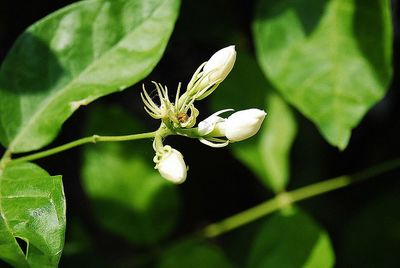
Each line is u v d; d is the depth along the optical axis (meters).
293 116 0.52
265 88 0.52
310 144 0.56
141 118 0.57
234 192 0.57
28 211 0.41
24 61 0.46
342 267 0.53
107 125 0.50
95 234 0.57
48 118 0.45
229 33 0.54
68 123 0.56
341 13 0.48
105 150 0.51
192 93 0.43
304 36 0.49
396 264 0.53
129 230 0.51
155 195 0.51
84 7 0.46
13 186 0.42
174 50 0.56
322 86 0.48
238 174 0.57
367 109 0.48
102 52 0.46
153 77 0.57
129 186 0.51
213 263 0.50
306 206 0.56
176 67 0.57
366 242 0.53
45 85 0.46
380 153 0.57
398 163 0.51
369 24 0.48
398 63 0.56
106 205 0.51
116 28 0.46
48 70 0.46
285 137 0.51
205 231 0.51
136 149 0.51
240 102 0.51
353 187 0.56
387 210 0.53
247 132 0.43
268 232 0.49
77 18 0.46
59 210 0.41
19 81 0.46
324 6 0.49
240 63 0.52
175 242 0.51
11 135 0.45
